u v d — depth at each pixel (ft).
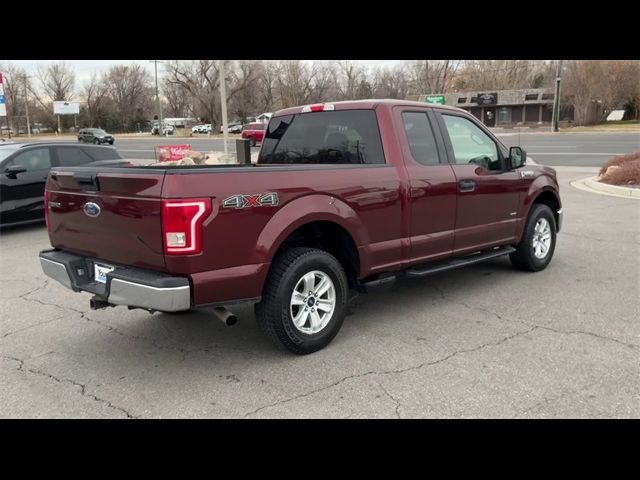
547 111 216.13
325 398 11.58
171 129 260.62
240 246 12.09
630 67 192.24
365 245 14.74
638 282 19.83
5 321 16.75
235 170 12.10
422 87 263.08
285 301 13.05
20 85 314.14
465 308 17.28
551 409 10.92
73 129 308.81
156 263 11.60
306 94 269.64
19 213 31.53
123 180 11.79
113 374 12.96
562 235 28.32
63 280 13.73
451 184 16.92
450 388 11.86
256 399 11.61
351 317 16.70
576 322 15.80
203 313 17.34
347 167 14.37
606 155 85.56
